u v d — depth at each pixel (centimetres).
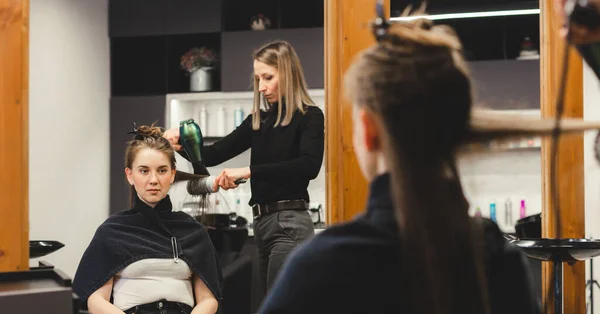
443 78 69
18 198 193
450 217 68
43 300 132
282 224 261
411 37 71
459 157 71
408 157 68
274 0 586
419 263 67
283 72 267
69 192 509
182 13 562
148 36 575
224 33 556
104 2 567
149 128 265
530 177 547
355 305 67
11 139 193
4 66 192
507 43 563
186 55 572
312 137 265
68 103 511
